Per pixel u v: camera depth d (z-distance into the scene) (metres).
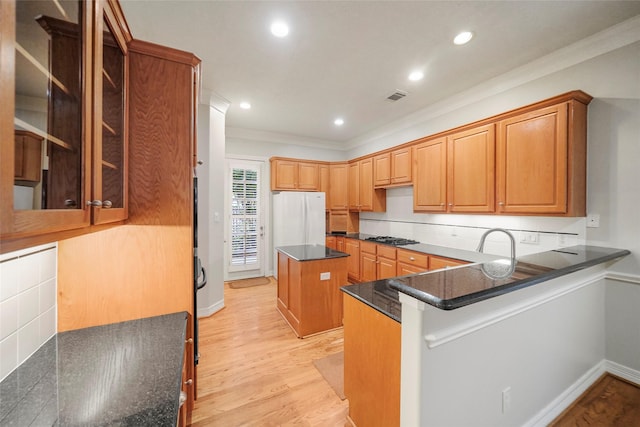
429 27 1.92
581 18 1.83
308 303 2.65
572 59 2.17
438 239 3.45
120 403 0.76
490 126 2.49
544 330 1.48
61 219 0.63
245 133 4.58
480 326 1.15
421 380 0.96
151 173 1.38
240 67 2.48
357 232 5.11
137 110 1.35
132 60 1.34
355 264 4.29
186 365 1.48
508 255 2.67
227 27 1.93
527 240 2.51
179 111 1.42
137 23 1.88
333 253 2.94
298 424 1.56
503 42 2.10
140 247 1.36
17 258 0.91
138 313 1.36
